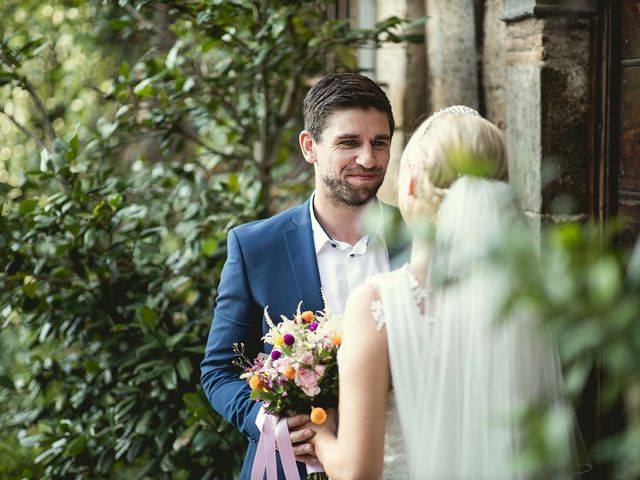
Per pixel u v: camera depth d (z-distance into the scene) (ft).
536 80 8.66
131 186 11.52
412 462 4.84
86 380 10.66
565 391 4.98
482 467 4.65
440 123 5.20
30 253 10.39
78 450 9.90
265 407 6.06
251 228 7.39
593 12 8.43
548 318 2.91
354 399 4.95
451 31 10.53
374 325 4.99
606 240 3.16
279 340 5.96
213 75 11.96
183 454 9.80
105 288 10.45
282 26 10.62
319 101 6.96
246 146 13.00
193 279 10.93
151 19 12.66
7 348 14.19
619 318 2.73
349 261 7.13
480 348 4.67
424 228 3.99
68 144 10.27
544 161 8.69
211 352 7.23
